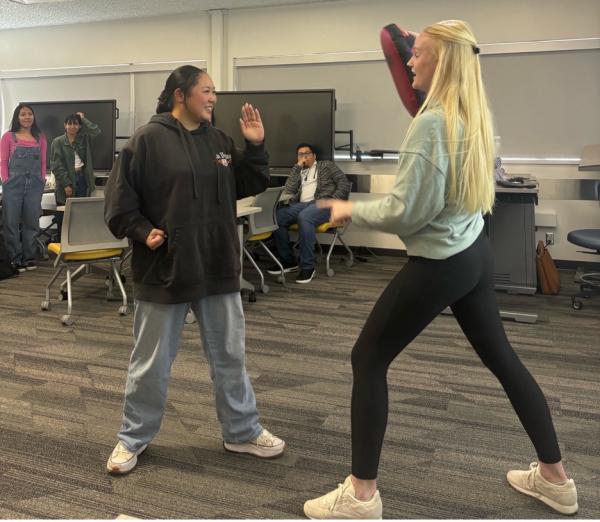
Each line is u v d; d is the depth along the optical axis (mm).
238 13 6141
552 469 1570
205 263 1688
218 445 1972
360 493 1436
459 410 2279
